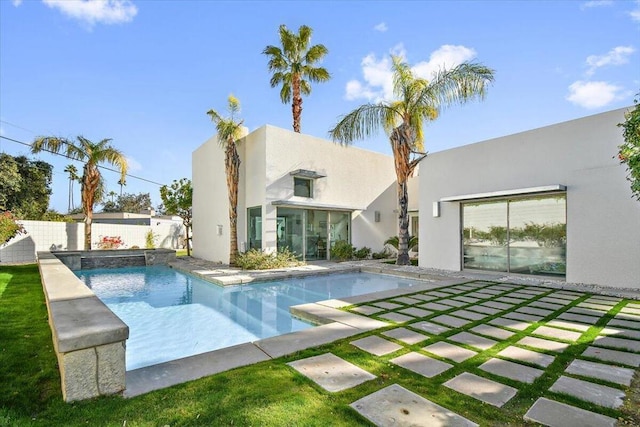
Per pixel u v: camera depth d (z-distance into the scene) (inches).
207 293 320.5
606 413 90.4
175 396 99.8
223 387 105.5
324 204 506.6
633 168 174.9
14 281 324.5
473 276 344.2
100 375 100.0
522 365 122.6
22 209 698.2
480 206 378.3
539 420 87.4
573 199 303.7
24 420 87.4
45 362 127.6
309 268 430.6
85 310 129.1
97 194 592.1
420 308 212.2
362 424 85.4
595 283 288.7
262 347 142.0
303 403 95.8
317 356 132.4
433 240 422.6
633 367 119.8
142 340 192.4
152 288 347.9
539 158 328.8
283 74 654.5
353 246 573.6
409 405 94.9
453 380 110.7
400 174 439.8
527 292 262.1
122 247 722.2
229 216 498.0
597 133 291.1
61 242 594.6
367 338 154.1
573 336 154.9
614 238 279.1
